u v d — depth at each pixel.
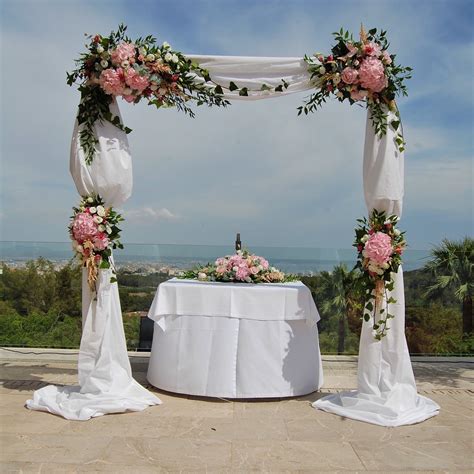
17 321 6.64
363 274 4.38
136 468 3.17
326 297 6.49
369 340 4.35
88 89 4.42
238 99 4.65
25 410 4.26
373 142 4.37
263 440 3.68
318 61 4.43
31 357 6.12
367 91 4.33
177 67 4.45
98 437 3.68
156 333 5.00
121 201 4.56
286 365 4.67
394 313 4.37
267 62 4.50
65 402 4.25
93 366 4.41
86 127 4.45
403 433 3.87
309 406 4.50
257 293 4.68
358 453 3.46
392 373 4.36
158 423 4.00
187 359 4.68
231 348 4.64
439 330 6.54
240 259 5.35
